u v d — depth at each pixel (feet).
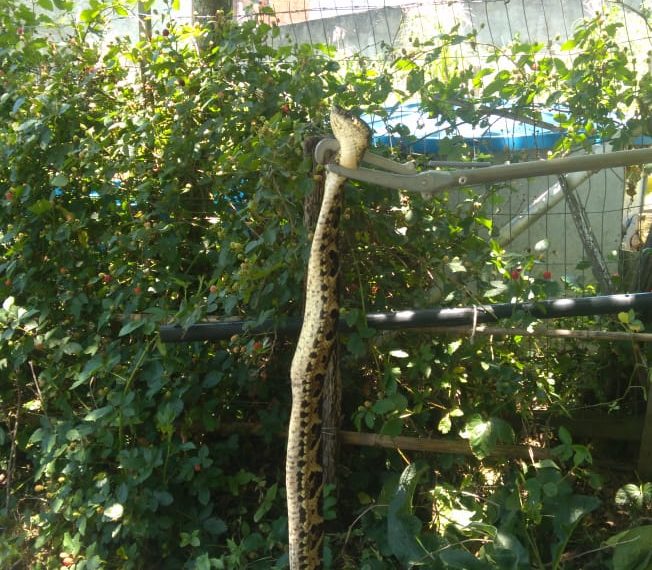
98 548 3.47
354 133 2.06
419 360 3.62
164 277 3.85
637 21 5.32
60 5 4.09
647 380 3.83
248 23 3.80
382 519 3.54
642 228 4.42
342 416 4.01
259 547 3.48
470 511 3.41
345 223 3.72
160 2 5.56
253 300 3.49
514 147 4.36
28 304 3.93
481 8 6.08
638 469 3.81
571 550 3.47
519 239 5.02
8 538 3.72
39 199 3.98
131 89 4.04
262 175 3.47
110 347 3.63
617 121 4.18
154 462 3.37
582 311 3.30
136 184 3.93
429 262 3.90
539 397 3.82
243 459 4.06
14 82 4.00
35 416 4.15
